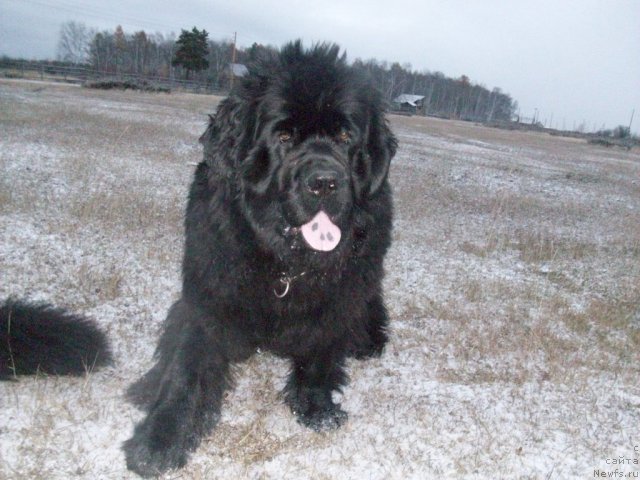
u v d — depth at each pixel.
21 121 5.44
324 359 1.36
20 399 1.31
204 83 23.08
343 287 1.30
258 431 1.30
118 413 1.29
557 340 1.81
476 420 1.38
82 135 4.98
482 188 4.68
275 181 1.27
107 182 3.27
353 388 1.49
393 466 1.22
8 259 1.99
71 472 1.13
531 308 2.06
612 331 1.94
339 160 1.26
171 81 21.50
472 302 2.08
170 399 1.20
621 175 6.87
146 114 7.90
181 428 1.19
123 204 2.75
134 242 2.31
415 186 4.27
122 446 1.18
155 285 1.95
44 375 1.39
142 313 1.75
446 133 11.77
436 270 2.38
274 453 1.23
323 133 1.29
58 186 3.03
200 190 1.32
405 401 1.45
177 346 1.26
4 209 2.48
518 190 4.86
